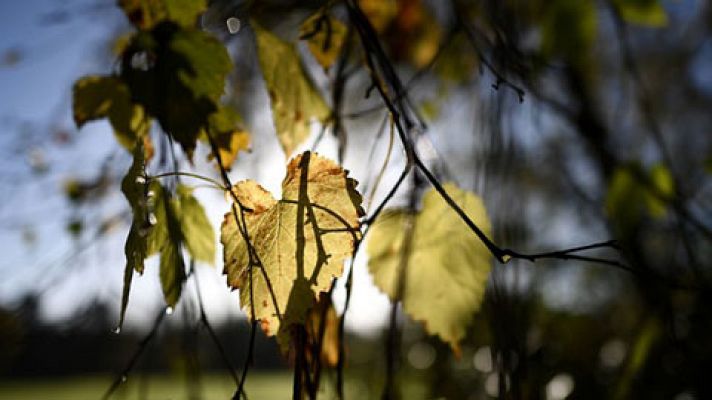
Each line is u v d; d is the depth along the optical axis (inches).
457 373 34.1
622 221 28.3
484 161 24.0
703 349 27.5
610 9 26.5
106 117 20.2
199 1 20.2
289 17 22.2
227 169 19.9
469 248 20.8
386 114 21.4
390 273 20.9
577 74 33.1
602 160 34.0
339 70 22.0
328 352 20.4
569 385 33.4
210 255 20.1
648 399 28.3
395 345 22.5
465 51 28.4
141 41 20.0
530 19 28.5
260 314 18.1
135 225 18.1
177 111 19.7
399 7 27.1
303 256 18.2
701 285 25.8
